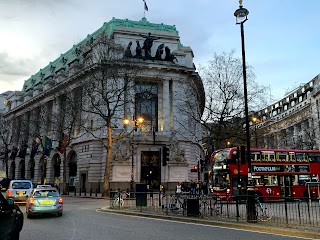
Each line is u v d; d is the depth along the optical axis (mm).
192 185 38000
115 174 44094
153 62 49375
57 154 58844
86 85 44438
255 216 14523
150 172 46500
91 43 55625
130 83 48062
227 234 12117
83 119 48594
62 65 67250
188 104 44438
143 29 51906
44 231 12727
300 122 92312
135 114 48844
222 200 17281
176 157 46438
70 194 44344
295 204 14859
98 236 11547
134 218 17469
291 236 11773
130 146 45594
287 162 28594
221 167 28250
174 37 52656
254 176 27203
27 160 70812
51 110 62625
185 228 13641
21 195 24906
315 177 29156
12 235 9188
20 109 76250
